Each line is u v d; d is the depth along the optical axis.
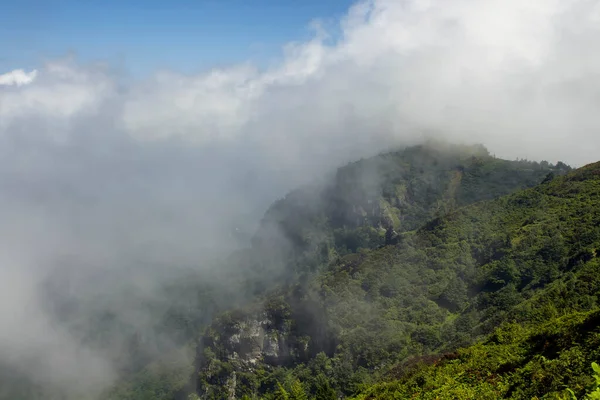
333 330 131.38
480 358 50.75
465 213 143.38
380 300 128.50
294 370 140.75
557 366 37.16
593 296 64.25
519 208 131.00
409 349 104.19
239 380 149.38
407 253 139.50
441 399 44.03
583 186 121.19
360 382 102.69
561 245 97.38
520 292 95.50
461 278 118.81
